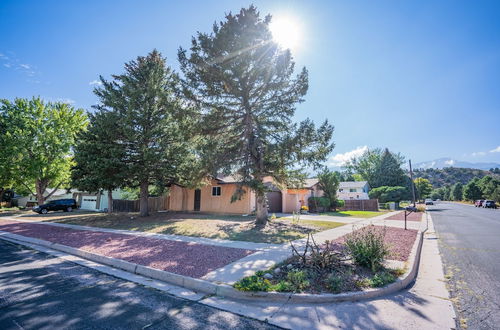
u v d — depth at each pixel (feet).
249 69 41.09
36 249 29.68
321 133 38.42
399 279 16.35
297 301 13.96
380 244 18.83
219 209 69.72
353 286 15.17
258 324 11.71
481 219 63.36
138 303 14.14
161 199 84.74
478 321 11.77
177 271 18.53
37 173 88.02
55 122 92.79
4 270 20.79
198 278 16.96
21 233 40.45
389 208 108.06
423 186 205.98
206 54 41.14
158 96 54.08
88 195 100.12
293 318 12.19
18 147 84.74
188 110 42.42
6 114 90.94
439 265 21.27
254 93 42.93
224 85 40.96
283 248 25.40
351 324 11.52
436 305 13.48
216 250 24.91
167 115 53.01
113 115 50.29
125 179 53.42
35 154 89.15
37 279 18.42
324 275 16.80
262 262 20.38
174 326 11.53
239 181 42.88
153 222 47.98
